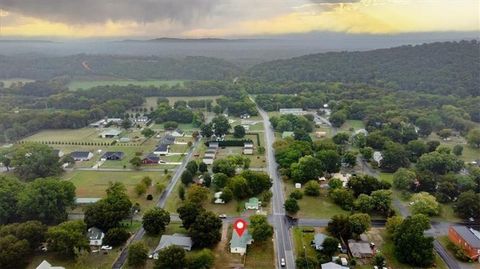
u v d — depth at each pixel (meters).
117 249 139.62
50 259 132.62
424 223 139.25
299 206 175.88
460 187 184.88
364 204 166.50
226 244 143.38
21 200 153.00
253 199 175.38
